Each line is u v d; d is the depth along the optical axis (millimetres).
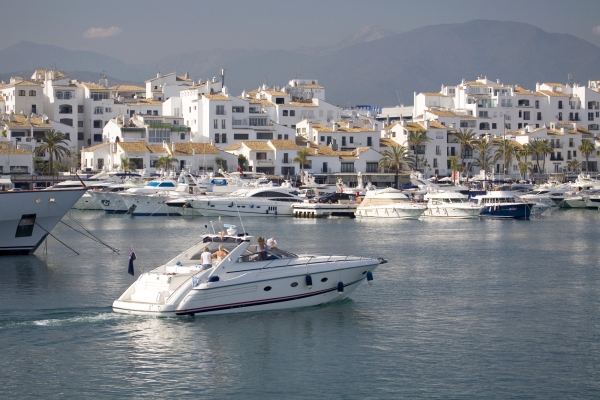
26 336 38312
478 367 34719
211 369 34156
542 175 182875
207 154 161125
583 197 143125
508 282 54281
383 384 32688
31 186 135500
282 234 88750
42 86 185875
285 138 179125
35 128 166875
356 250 72500
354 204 121000
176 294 39906
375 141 182250
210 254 41094
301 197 121312
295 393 31750
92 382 32688
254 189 117750
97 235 85500
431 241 81812
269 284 41562
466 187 143625
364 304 45688
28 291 49156
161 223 102250
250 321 40562
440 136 186125
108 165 160500
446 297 48500
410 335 39375
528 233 92938
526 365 34969
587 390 32156
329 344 37656
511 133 197625
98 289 49938
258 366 34562
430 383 32844
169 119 176125
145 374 33562
